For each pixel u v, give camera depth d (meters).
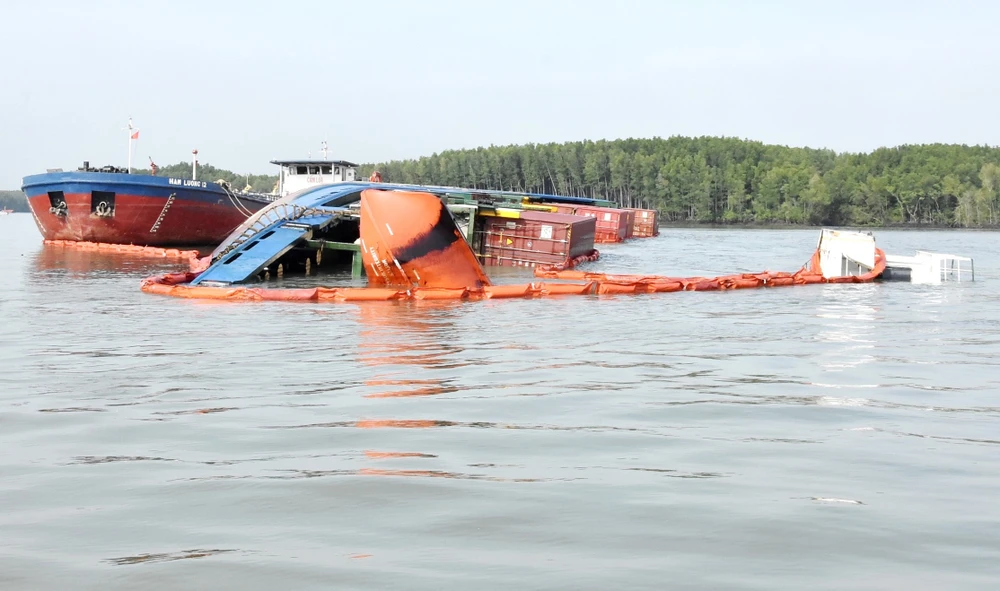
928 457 7.92
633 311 21.52
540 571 5.23
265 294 23.84
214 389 11.24
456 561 5.38
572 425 9.12
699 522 6.07
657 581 5.09
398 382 11.72
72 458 7.82
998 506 6.46
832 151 190.12
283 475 7.20
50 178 49.50
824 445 8.35
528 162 187.50
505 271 35.62
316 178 58.09
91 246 50.56
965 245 71.44
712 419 9.49
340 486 6.87
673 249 58.09
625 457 7.83
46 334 17.00
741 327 18.44
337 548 5.60
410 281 26.80
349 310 21.59
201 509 6.36
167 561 5.40
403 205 26.28
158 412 9.80
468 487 6.85
